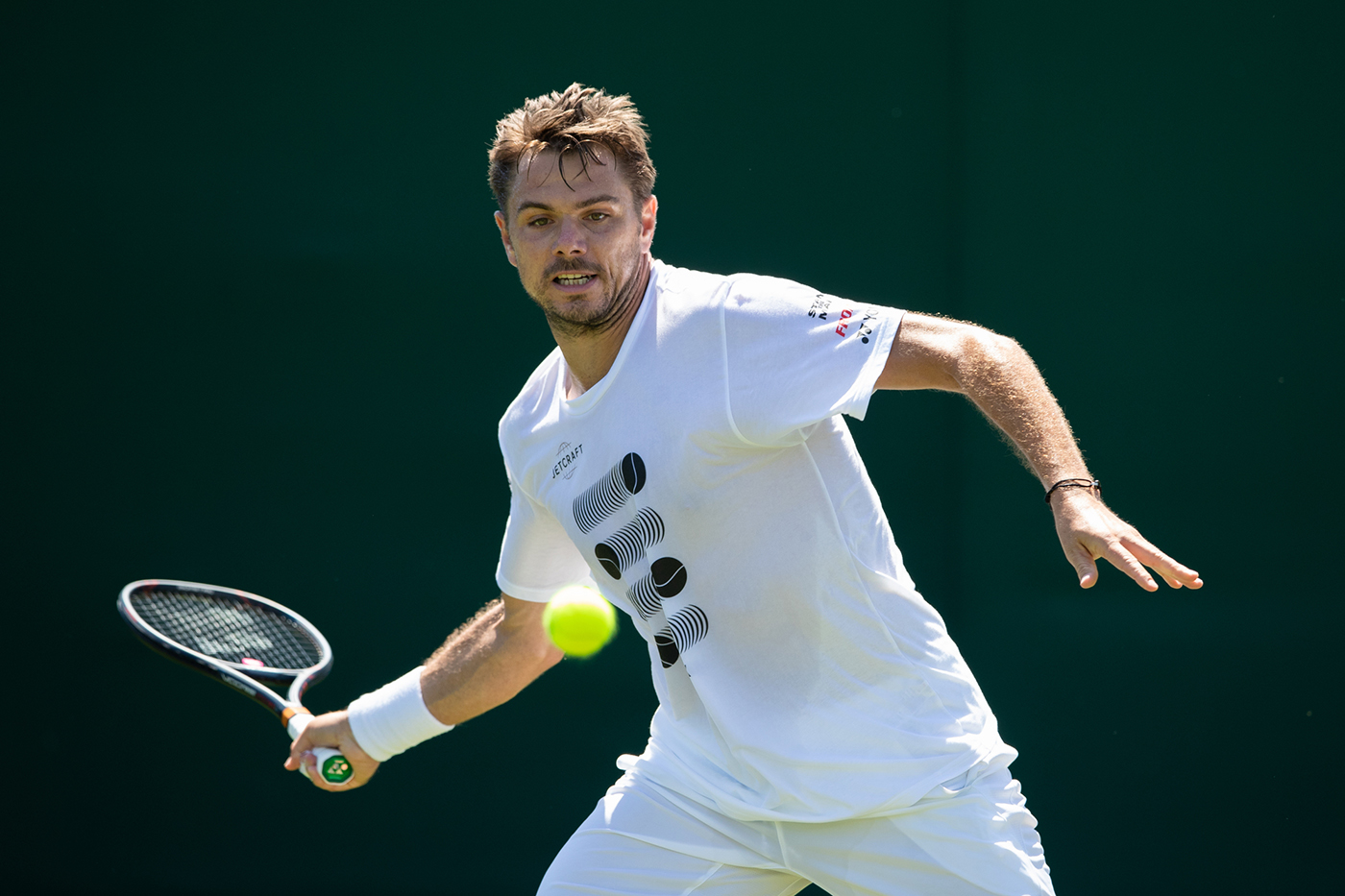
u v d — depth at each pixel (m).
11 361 16.16
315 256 16.03
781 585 7.57
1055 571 15.28
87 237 16.17
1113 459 15.23
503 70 15.95
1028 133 15.46
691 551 7.64
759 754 7.83
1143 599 15.12
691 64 15.86
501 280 15.88
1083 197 15.37
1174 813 14.93
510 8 15.98
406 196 15.98
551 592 9.16
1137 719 15.05
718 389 7.30
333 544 15.85
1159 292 15.23
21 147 16.25
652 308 7.67
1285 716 14.85
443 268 15.92
